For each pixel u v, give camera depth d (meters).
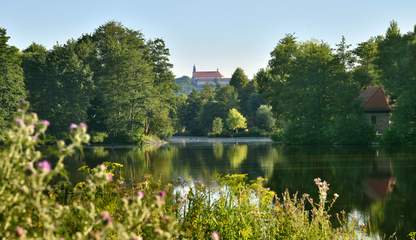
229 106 123.12
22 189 3.55
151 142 77.50
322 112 65.88
